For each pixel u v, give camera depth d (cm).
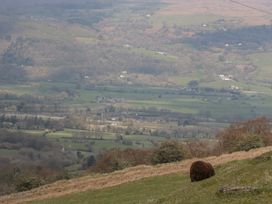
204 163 6312
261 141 11188
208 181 5631
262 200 4416
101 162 13350
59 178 12619
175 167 9212
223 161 8656
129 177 9119
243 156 8900
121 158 12800
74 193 8731
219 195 4891
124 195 7631
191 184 6097
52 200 8488
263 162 5506
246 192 4722
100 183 9144
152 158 11731
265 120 14125
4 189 12925
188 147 13275
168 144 11581
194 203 4969
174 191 6325
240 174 5347
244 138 11512
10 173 17125
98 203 7412
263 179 4894
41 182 11756
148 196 7069
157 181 8225
